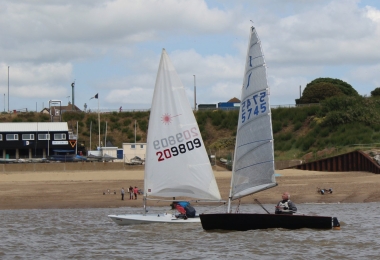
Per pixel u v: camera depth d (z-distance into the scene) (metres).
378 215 38.88
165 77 31.78
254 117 27.89
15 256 25.56
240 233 28.88
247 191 28.22
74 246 27.86
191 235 29.16
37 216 41.50
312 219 29.17
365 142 82.69
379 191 52.91
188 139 31.53
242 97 28.22
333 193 52.84
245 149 28.12
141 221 32.44
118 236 30.02
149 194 32.06
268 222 28.98
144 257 24.69
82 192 54.94
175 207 33.59
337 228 29.64
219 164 81.19
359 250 25.59
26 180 63.38
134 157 83.31
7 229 34.34
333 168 72.12
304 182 59.34
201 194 31.59
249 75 28.03
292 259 23.91
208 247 26.28
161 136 31.70
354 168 70.56
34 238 30.67
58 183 60.69
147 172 32.03
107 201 50.44
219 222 29.06
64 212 44.38
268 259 23.94
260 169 27.86
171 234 29.62
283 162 78.12
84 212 44.22
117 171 71.81
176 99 31.67
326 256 24.38
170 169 31.66
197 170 31.47
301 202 49.38
